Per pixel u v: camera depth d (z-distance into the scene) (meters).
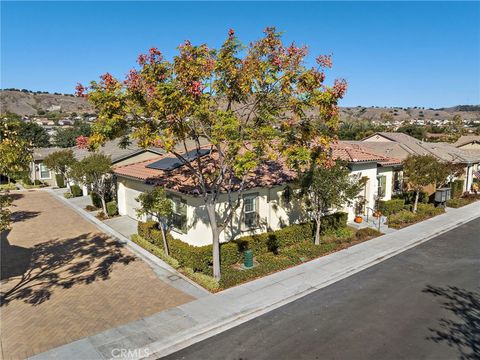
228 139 10.76
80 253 15.30
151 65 10.45
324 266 13.56
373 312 10.24
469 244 16.48
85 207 24.92
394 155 27.48
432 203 24.75
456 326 9.52
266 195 16.44
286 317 9.98
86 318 9.88
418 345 8.66
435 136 67.00
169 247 14.59
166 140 10.27
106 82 10.25
